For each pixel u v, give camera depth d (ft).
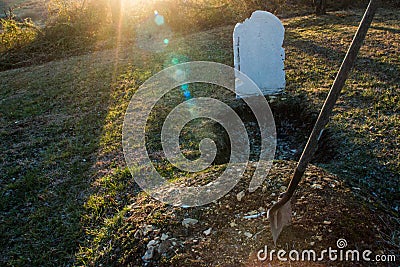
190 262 6.75
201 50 25.23
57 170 12.10
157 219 8.04
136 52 27.96
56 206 10.21
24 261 8.33
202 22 33.76
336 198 7.65
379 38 22.54
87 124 15.66
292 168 9.19
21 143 14.53
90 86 20.86
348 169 10.12
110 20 35.78
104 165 12.07
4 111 18.49
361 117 12.89
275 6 36.01
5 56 31.01
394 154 10.59
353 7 34.94
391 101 13.89
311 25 28.50
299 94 15.29
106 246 8.18
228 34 29.12
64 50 31.78
